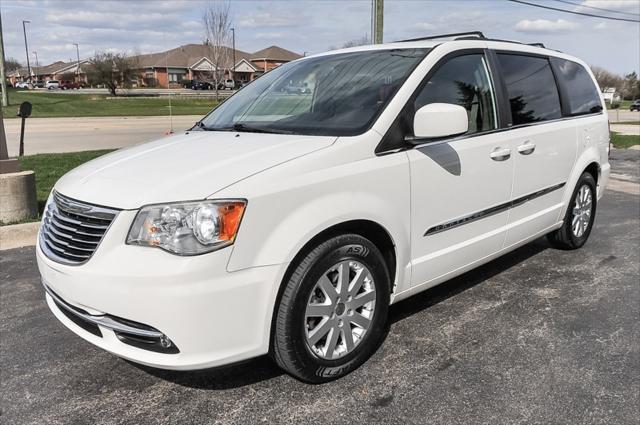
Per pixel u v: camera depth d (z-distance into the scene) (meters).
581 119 4.96
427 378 3.06
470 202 3.63
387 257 3.25
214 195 2.50
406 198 3.18
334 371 2.98
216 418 2.73
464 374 3.09
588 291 4.33
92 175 2.91
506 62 4.11
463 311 3.94
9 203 6.12
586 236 5.39
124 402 2.88
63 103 40.97
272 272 2.60
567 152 4.68
